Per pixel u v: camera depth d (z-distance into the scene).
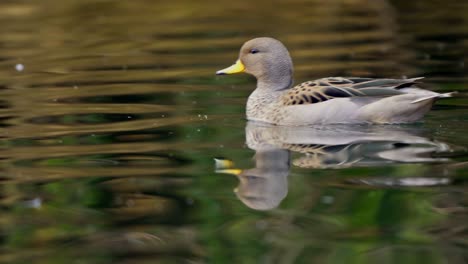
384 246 8.55
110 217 9.51
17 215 9.61
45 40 22.52
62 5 27.86
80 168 11.34
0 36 23.14
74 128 13.61
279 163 11.42
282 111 13.88
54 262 8.29
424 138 12.47
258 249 8.52
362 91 13.56
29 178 10.94
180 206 9.80
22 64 19.52
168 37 22.59
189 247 8.62
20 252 8.58
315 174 10.86
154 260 8.29
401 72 17.42
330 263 8.16
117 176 10.96
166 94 16.14
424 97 13.15
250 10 26.66
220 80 17.41
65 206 9.88
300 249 8.50
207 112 14.70
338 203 9.74
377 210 9.56
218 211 9.64
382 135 12.77
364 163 11.27
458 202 9.66
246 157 11.77
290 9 26.61
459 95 15.28
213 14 26.17
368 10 25.92
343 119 13.45
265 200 9.94
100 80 17.58
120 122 13.98
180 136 13.03
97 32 23.52
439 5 26.53
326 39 21.62
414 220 9.20
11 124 13.94
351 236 8.80
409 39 21.22
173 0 28.45
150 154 11.98
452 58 18.70
